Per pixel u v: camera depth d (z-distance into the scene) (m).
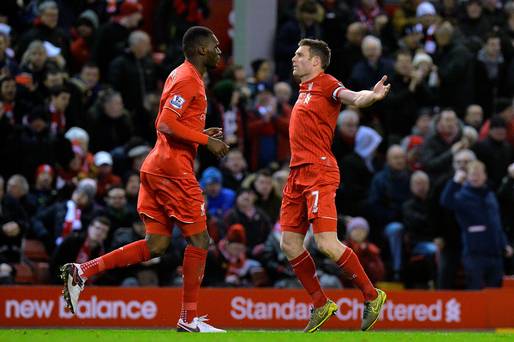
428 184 49.00
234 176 50.31
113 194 44.59
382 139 54.19
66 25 57.81
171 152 29.16
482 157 51.47
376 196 50.16
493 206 46.38
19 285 41.81
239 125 52.62
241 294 41.66
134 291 41.16
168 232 29.62
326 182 29.23
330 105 29.44
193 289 29.34
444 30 56.66
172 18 59.78
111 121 50.41
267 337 26.55
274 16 59.78
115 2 59.09
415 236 48.84
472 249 46.09
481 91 57.47
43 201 45.84
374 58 54.62
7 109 47.81
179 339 25.86
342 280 45.34
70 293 28.77
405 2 62.66
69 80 50.16
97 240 43.00
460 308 43.09
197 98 29.19
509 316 43.25
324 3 60.09
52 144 47.16
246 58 59.25
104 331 28.92
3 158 46.81
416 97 55.06
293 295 41.94
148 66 53.75
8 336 26.62
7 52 51.53
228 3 69.31
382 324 42.62
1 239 43.47
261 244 46.09
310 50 29.58
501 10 62.88
